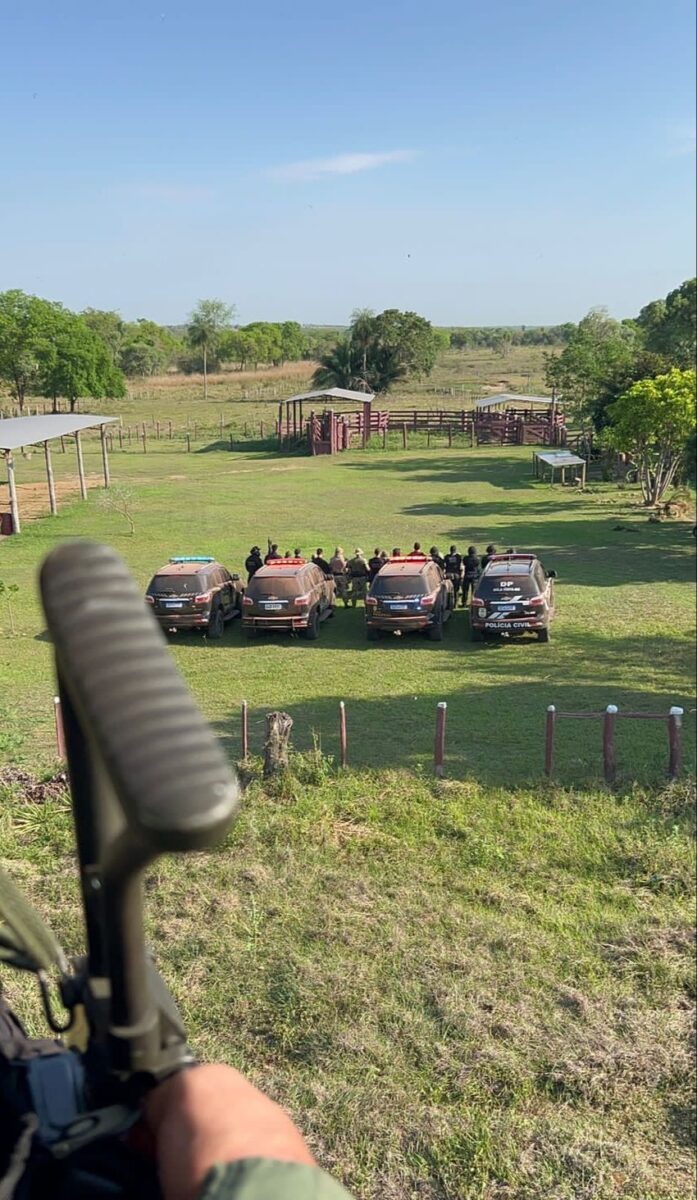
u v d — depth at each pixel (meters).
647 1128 7.34
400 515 39.94
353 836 11.81
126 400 100.06
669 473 42.91
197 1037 8.19
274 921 9.95
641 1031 8.36
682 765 14.01
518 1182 6.75
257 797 12.77
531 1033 8.25
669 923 10.06
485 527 37.59
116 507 33.25
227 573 24.50
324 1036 8.19
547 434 69.25
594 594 26.97
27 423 30.39
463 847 11.65
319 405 92.81
